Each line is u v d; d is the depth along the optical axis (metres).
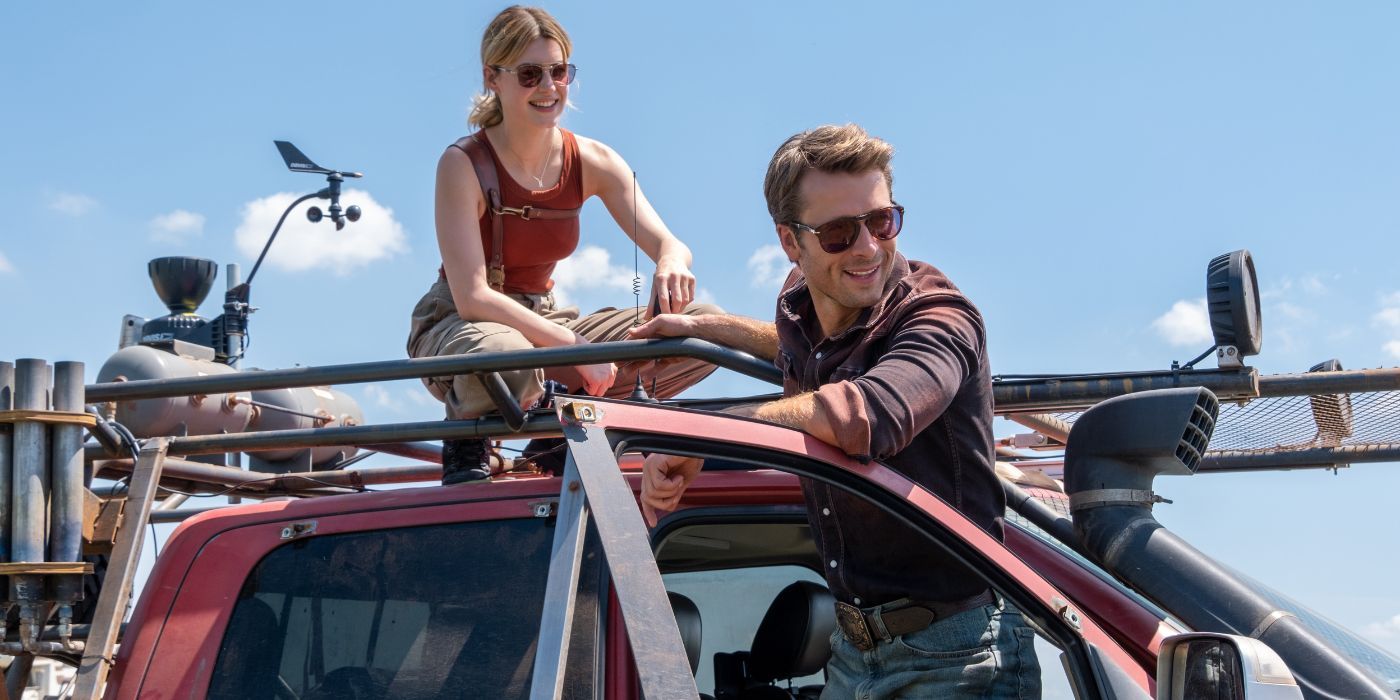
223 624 2.44
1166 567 2.47
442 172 3.40
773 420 2.15
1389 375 2.68
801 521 2.60
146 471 2.73
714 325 2.77
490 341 3.06
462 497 2.41
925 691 2.34
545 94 3.37
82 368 2.66
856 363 2.41
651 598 1.58
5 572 2.51
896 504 2.18
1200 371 2.73
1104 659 2.20
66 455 2.62
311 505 2.51
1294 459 3.65
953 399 2.35
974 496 2.41
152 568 2.54
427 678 2.27
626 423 1.86
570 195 3.54
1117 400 2.57
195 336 4.61
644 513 2.37
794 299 2.63
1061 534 2.68
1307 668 2.29
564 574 1.66
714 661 2.92
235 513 2.54
